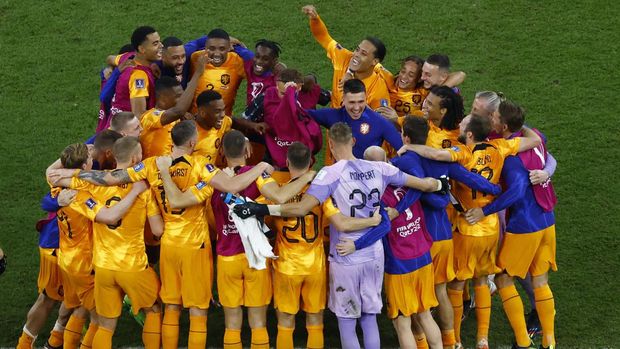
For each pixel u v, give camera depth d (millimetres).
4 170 43406
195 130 30812
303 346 34031
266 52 36812
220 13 53406
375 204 30078
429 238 31844
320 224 30906
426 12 53469
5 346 33906
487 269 33000
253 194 30438
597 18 52594
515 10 53375
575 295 36469
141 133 34469
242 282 30969
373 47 36594
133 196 30375
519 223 32656
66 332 32344
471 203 32375
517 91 48031
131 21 52812
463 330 35469
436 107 33062
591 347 33781
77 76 49406
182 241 30719
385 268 31266
